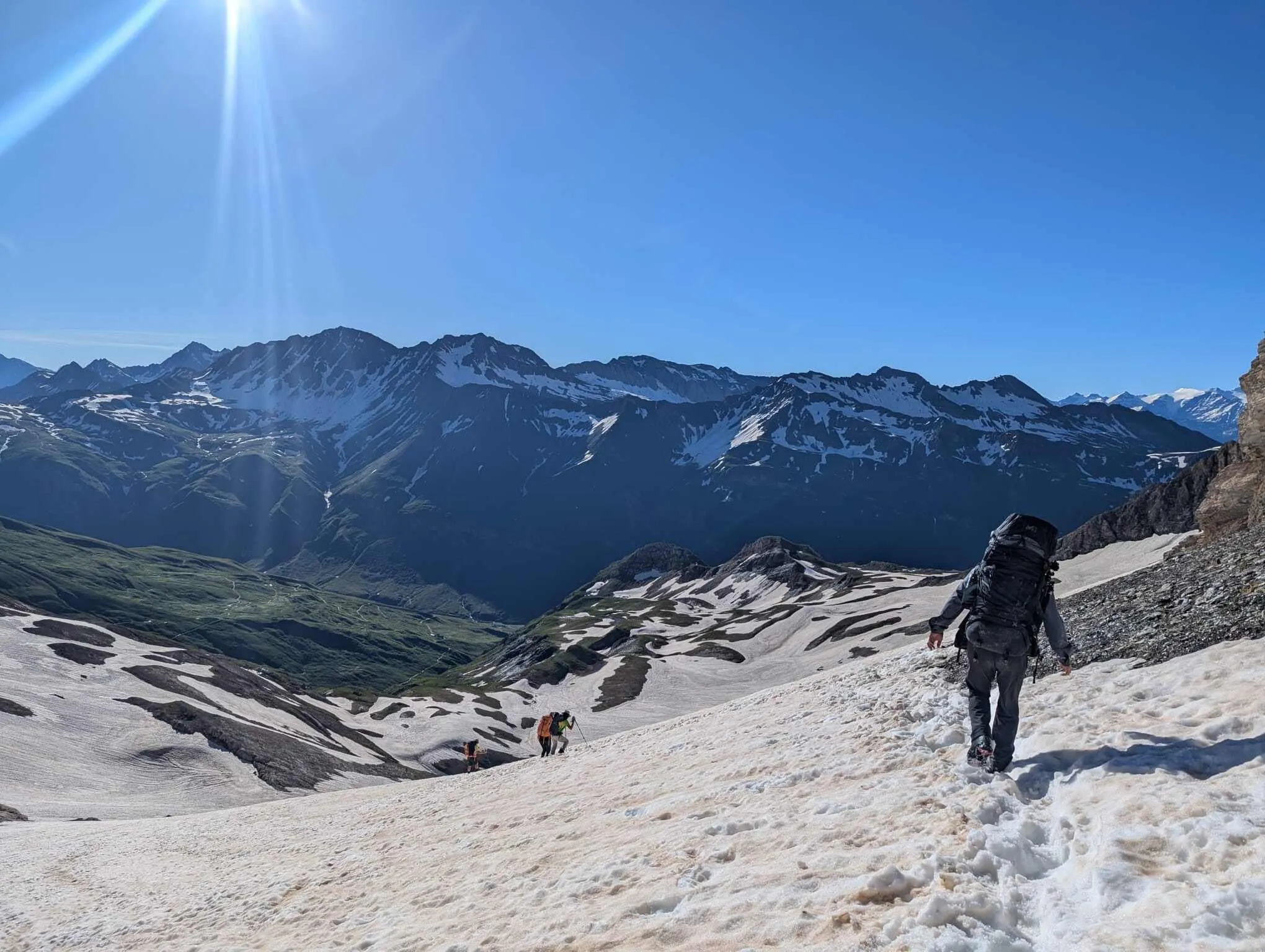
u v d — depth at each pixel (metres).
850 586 164.88
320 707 106.00
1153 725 7.79
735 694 115.00
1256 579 12.05
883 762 9.52
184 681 85.75
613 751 22.59
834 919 5.26
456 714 110.00
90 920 18.67
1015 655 8.04
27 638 86.44
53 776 59.25
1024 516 8.44
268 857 21.48
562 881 8.62
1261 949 3.76
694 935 5.91
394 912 10.52
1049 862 5.73
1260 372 37.12
